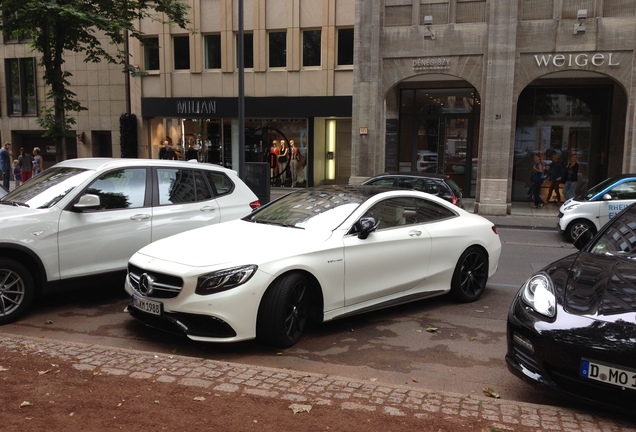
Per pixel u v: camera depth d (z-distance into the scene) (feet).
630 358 10.94
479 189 58.08
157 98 78.79
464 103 69.36
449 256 21.75
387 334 18.76
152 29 77.61
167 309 16.12
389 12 59.72
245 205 25.89
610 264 13.96
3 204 20.92
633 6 53.16
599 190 41.27
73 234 20.12
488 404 12.19
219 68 77.15
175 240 18.30
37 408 11.31
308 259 17.04
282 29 73.10
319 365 15.76
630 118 53.67
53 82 42.93
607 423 11.34
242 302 15.72
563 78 64.28
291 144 76.33
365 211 19.39
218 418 11.02
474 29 56.90
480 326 19.83
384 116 61.72
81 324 19.27
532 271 30.17
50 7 36.60
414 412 11.58
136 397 11.95
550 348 11.94
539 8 55.36
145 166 23.08
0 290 18.69
